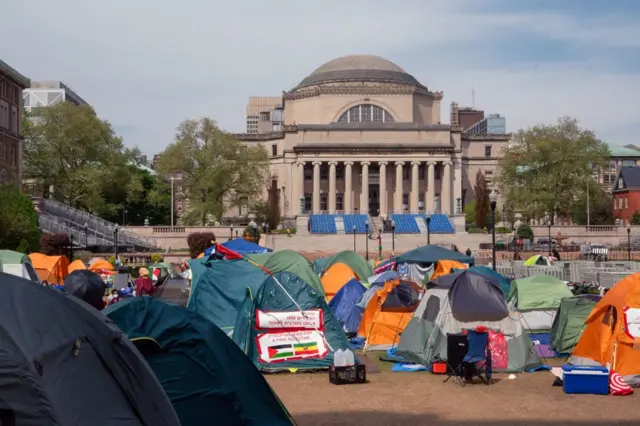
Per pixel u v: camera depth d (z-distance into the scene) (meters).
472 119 190.75
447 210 136.75
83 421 9.44
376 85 146.50
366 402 18.92
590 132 117.38
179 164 115.19
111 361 9.99
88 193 105.25
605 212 133.00
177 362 14.27
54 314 9.70
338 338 24.16
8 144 88.62
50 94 184.00
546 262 55.84
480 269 34.31
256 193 122.19
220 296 27.89
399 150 136.50
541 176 115.88
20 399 8.96
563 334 26.03
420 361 23.98
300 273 33.69
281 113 177.38
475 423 16.59
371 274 45.19
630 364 21.17
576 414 17.44
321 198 141.12
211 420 14.30
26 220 64.12
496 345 23.41
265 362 23.28
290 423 15.04
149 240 106.44
